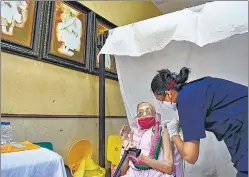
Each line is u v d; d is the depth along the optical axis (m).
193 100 1.04
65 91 1.85
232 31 1.18
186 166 1.70
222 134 1.05
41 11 1.68
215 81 1.11
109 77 2.38
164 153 1.21
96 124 2.16
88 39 2.13
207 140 1.67
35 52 1.62
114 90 2.45
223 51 1.54
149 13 3.09
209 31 1.24
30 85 1.58
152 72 1.81
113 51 1.64
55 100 1.76
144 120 1.33
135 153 1.24
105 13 2.39
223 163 1.60
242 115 1.01
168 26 1.41
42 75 1.67
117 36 1.66
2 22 1.41
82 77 2.04
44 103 1.67
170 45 1.73
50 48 1.73
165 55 1.76
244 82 1.47
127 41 1.61
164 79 1.21
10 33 1.46
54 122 1.73
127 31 1.63
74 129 1.91
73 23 1.97
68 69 1.90
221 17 1.21
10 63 1.46
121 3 2.63
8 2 1.46
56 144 1.73
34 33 1.62
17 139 1.46
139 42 1.55
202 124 1.01
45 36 1.70
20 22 1.53
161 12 3.33
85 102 2.05
